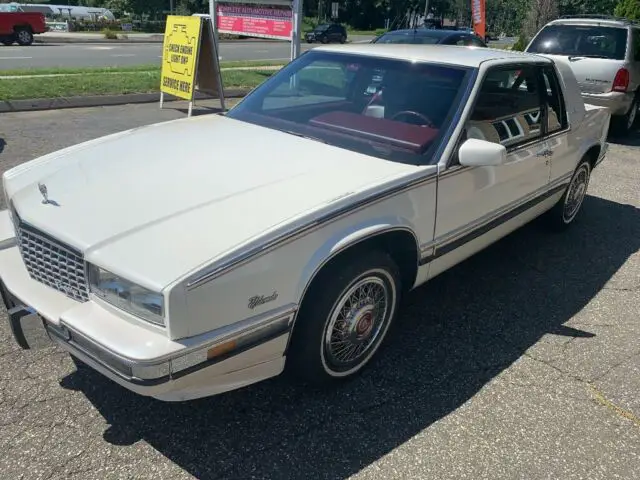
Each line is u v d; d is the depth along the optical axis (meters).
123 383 2.23
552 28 9.74
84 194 2.69
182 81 9.80
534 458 2.64
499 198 3.80
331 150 3.27
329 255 2.60
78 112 9.73
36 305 2.48
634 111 9.73
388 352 3.39
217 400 2.91
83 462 2.48
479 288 4.25
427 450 2.66
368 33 63.59
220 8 13.20
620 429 2.86
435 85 3.55
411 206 3.02
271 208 2.57
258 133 3.55
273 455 2.58
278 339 2.53
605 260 4.86
